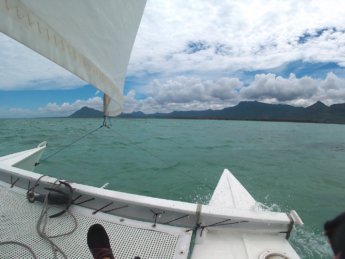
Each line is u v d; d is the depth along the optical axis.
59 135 17.73
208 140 17.55
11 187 2.96
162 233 2.26
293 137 20.88
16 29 1.20
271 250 2.14
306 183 7.54
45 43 1.38
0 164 3.28
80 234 2.24
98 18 1.75
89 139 15.59
